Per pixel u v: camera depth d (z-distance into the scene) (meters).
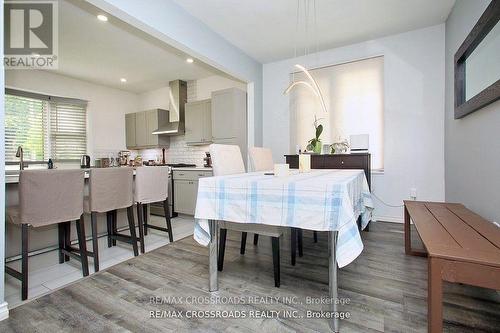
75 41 3.20
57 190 1.82
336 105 3.74
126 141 5.47
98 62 3.90
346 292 1.66
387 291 1.67
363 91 3.55
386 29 3.17
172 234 2.97
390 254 2.30
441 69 3.07
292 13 2.79
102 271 2.04
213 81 4.70
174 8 2.57
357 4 2.64
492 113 1.77
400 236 2.80
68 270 2.07
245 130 4.13
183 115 4.89
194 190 4.00
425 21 2.99
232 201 1.58
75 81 4.64
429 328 1.11
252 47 3.64
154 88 5.38
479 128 1.99
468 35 2.09
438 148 3.10
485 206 1.89
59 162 4.49
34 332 1.31
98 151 4.98
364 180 2.41
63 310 1.50
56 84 4.37
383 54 3.39
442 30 3.05
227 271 2.02
